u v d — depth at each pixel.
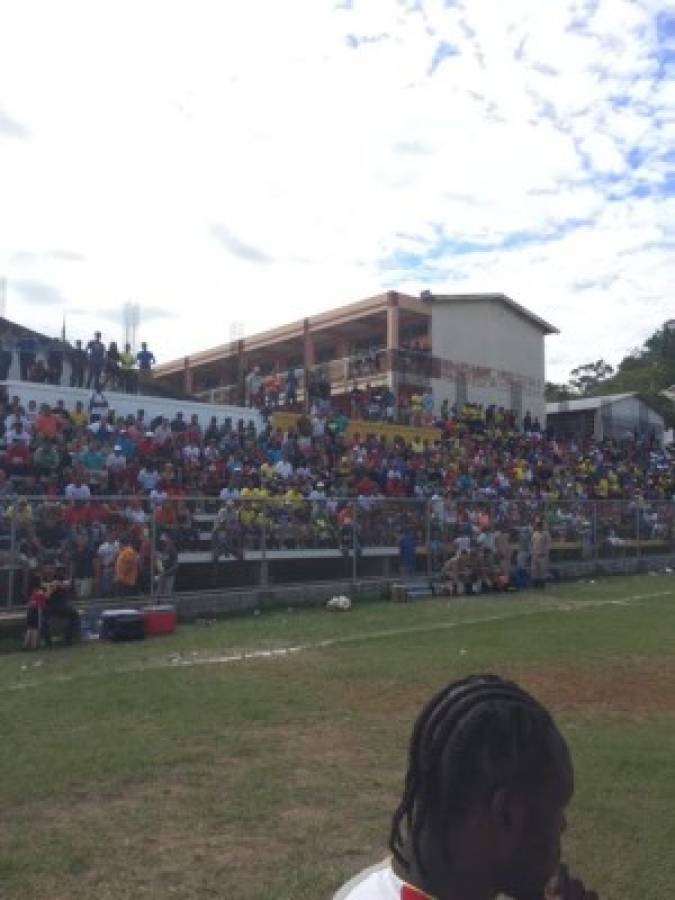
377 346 47.31
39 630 13.64
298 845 5.68
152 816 6.19
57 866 5.35
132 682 10.69
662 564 29.28
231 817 6.17
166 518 16.84
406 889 1.22
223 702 9.59
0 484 17.69
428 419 34.75
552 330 47.75
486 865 1.18
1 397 22.59
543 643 13.60
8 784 6.82
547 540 23.39
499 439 35.62
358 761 7.46
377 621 16.55
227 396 40.19
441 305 44.28
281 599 18.53
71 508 15.41
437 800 1.19
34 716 8.98
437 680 10.80
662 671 11.36
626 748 7.73
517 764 1.16
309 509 19.59
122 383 29.27
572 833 5.82
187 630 15.46
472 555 22.05
